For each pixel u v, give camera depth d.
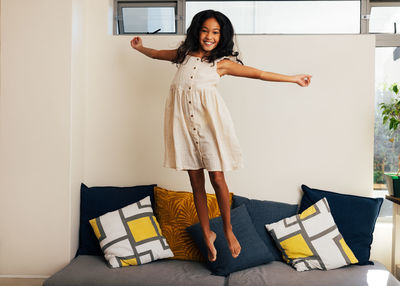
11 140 2.68
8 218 2.68
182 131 1.91
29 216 2.68
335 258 2.43
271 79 2.04
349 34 2.88
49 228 2.67
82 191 2.84
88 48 2.98
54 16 2.67
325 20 3.08
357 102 2.87
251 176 2.93
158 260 2.60
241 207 2.69
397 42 3.01
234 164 1.91
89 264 2.48
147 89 2.97
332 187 2.89
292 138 2.91
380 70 3.08
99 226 2.61
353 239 2.58
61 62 2.67
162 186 2.97
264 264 2.53
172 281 2.25
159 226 2.70
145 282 2.23
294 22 3.09
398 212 2.69
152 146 2.98
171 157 1.96
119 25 3.22
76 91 2.78
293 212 2.76
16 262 2.68
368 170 2.87
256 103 2.92
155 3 3.18
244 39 2.92
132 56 2.97
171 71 2.95
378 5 3.07
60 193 2.67
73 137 2.73
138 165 2.98
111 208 2.76
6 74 2.67
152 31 3.21
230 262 2.38
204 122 1.88
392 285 2.18
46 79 2.67
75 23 2.74
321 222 2.55
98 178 2.99
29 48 2.67
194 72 1.88
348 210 2.64
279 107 2.91
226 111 1.91
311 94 2.90
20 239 2.68
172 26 3.19
